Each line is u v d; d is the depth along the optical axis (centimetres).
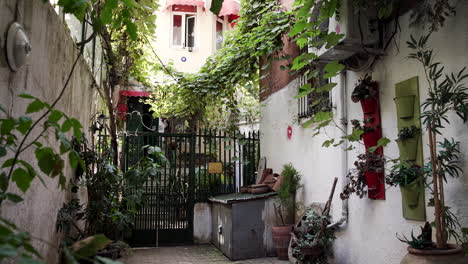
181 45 1590
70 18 500
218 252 816
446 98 332
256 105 1086
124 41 848
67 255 144
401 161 420
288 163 810
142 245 883
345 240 569
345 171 571
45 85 368
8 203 274
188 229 911
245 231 740
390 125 467
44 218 376
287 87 827
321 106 627
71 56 487
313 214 599
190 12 1609
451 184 366
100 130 665
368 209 510
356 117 552
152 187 904
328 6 415
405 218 433
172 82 1005
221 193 947
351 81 562
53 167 222
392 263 455
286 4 802
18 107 293
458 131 359
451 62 371
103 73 868
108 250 552
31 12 321
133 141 902
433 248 328
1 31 257
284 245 705
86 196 661
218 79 866
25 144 313
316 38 500
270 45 687
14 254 118
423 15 399
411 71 428
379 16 433
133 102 1498
